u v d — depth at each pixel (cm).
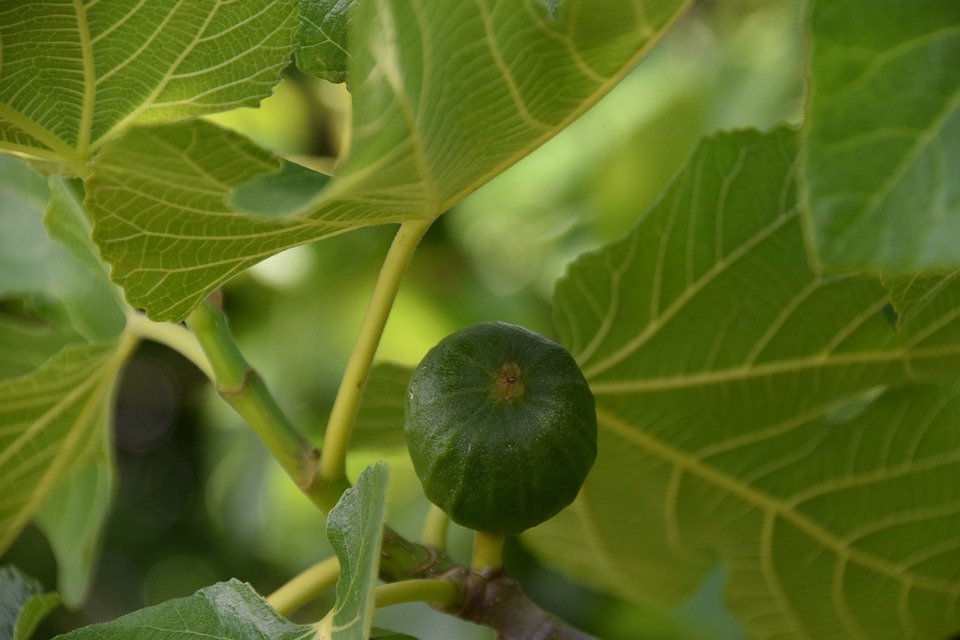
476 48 54
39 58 60
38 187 72
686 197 65
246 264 59
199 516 149
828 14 49
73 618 149
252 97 63
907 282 55
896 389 68
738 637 89
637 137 102
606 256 66
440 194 57
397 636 60
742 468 69
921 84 49
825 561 71
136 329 68
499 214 110
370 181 54
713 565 74
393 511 99
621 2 54
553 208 108
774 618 73
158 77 61
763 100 98
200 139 54
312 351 110
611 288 66
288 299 111
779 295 66
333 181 53
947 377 66
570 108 56
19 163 73
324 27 61
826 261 48
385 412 69
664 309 66
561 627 62
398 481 99
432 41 53
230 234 58
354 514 57
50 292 72
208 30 61
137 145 54
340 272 111
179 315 60
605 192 104
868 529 70
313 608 125
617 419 69
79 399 70
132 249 58
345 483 62
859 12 49
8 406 69
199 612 60
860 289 65
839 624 72
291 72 113
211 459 119
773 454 69
